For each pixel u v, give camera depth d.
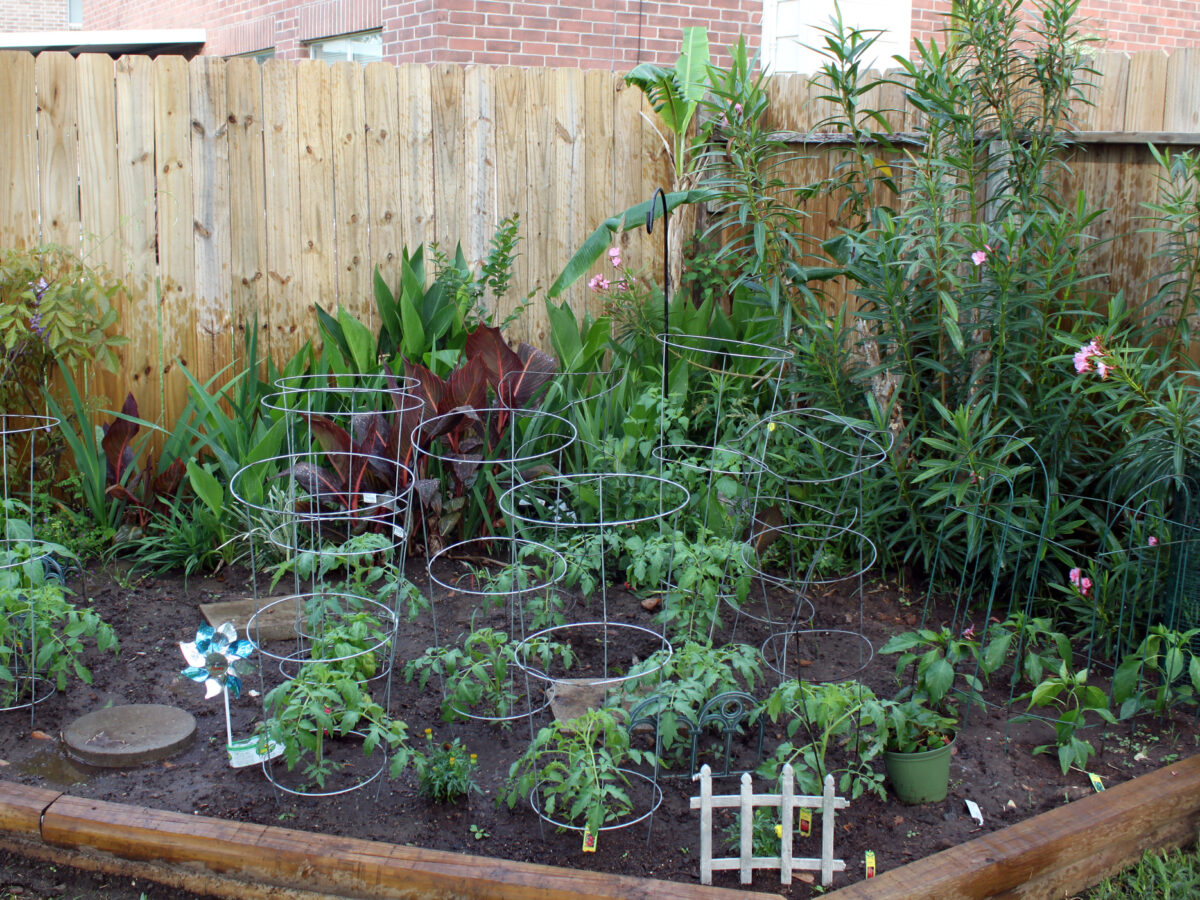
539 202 5.51
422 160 5.27
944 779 2.76
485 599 3.73
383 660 3.47
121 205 4.82
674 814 2.68
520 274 5.54
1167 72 4.13
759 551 4.38
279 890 2.45
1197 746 3.08
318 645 2.95
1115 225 4.26
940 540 4.00
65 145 4.72
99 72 4.70
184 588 4.16
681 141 5.48
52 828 2.55
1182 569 3.38
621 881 2.34
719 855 2.52
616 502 4.28
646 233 5.70
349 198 5.18
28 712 3.14
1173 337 3.84
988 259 3.83
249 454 4.22
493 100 5.33
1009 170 4.25
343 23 8.48
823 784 2.64
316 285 5.19
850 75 4.47
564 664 3.41
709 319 5.26
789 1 8.57
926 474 3.54
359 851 2.42
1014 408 4.04
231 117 4.92
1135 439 3.43
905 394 4.29
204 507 4.41
